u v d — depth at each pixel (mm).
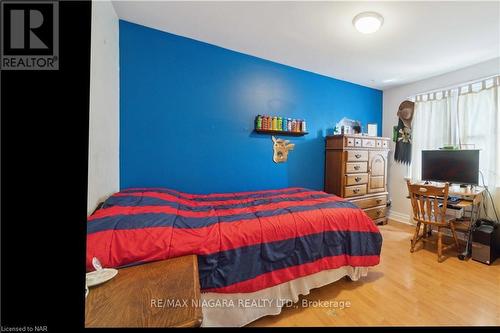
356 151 3107
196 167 2438
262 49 2521
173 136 2305
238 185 2701
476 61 2654
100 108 1487
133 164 2131
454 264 2203
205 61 2418
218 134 2545
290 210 1649
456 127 2904
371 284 1847
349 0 1640
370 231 1788
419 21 1866
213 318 1224
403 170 3570
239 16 1899
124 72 2049
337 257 1667
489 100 2586
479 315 1486
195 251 1120
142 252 992
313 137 3244
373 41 2242
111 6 1749
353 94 3588
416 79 3324
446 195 2219
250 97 2719
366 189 3209
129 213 1218
